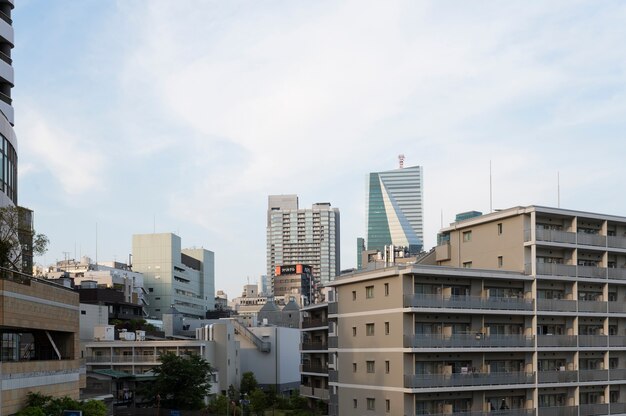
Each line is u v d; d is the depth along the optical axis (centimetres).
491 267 7894
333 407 7869
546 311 7512
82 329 11525
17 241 4475
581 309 7750
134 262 19738
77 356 4978
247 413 9988
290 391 13800
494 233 7919
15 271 4097
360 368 7400
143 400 9656
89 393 6975
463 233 8306
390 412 6906
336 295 8150
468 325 7206
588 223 8088
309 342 10150
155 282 19525
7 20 6819
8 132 5291
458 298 7062
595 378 7700
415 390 6644
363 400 7312
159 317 19275
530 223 7594
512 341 7250
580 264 7962
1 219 4444
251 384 11994
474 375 6962
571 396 7606
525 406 7325
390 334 7006
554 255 7806
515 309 7331
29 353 5166
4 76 6438
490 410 7075
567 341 7569
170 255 19600
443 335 6912
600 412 7644
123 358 10900
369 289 7400
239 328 13762
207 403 10325
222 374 11788
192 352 10781
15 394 3853
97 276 15925
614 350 7931
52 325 4525
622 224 8281
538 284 7631
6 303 3866
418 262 8500
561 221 7912
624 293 8225
